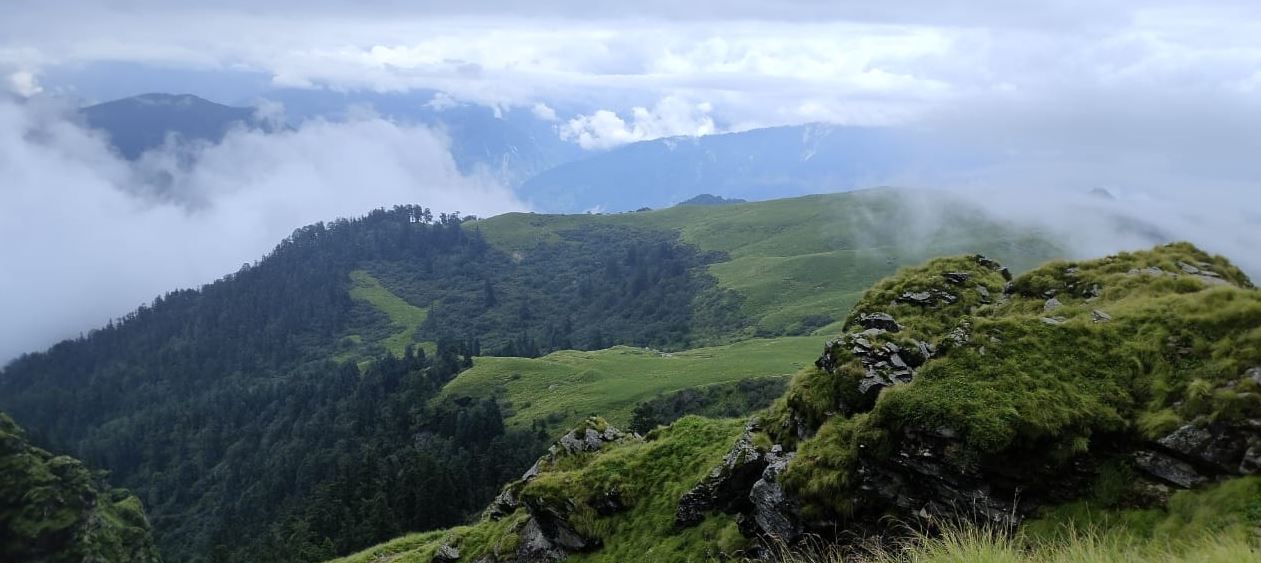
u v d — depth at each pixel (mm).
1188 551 15391
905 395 25094
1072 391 22875
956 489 23219
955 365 25531
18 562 113688
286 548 112938
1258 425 18922
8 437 122812
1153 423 20844
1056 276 32969
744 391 153000
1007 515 21859
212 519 189000
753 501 30469
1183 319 23938
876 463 25641
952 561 15609
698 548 34219
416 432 185875
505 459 135875
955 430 23141
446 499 113438
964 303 34594
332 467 172625
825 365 32219
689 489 39125
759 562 29266
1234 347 21719
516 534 45062
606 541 40000
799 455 28625
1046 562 15523
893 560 19438
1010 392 23438
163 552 175750
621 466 44062
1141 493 20125
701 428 45594
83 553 117250
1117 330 24984
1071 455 21578
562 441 54094
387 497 123312
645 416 106000
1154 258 31828
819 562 26203
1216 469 19234
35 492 117625
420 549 55000
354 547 106062
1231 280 29953
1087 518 20469
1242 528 16875
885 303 36062
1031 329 26094
